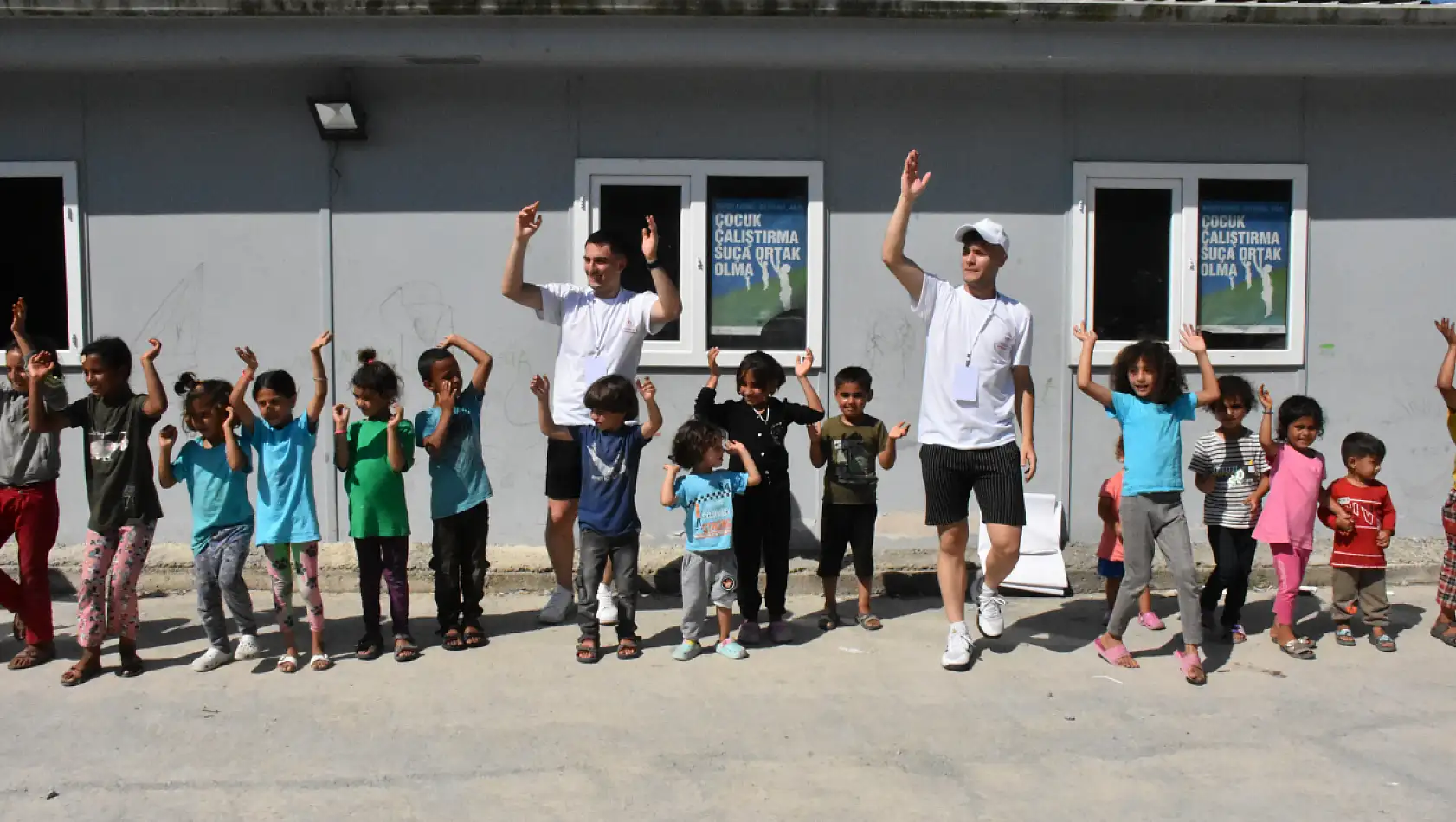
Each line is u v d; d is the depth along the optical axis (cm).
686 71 645
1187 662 493
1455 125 678
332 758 402
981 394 501
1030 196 661
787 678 489
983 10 598
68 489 655
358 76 639
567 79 644
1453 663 516
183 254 647
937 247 659
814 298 652
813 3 593
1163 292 672
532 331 652
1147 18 609
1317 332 679
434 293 649
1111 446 670
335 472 654
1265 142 670
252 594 620
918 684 482
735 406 555
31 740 417
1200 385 671
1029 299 665
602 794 375
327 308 648
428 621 573
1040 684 484
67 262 646
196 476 495
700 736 423
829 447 562
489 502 655
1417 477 687
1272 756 410
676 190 651
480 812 362
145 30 601
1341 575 541
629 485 512
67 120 642
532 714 445
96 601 483
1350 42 631
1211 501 553
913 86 654
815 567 638
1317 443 681
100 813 360
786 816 361
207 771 391
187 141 643
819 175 650
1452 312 684
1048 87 657
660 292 528
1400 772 397
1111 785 385
